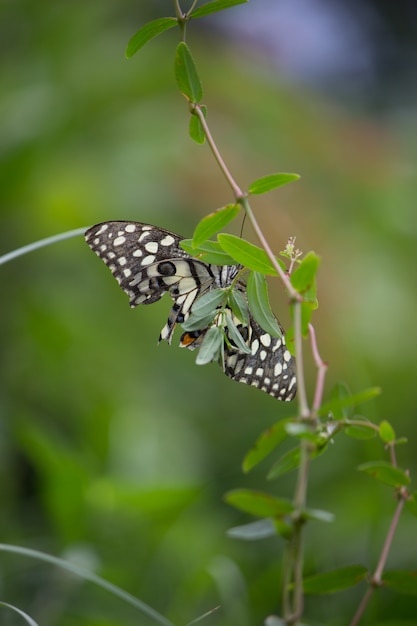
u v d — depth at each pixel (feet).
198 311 4.06
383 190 7.64
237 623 4.57
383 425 4.01
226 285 4.18
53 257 6.61
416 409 6.56
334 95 9.37
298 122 7.68
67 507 4.80
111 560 4.81
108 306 6.70
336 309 6.83
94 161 6.72
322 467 5.67
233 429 6.63
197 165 7.20
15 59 6.99
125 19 7.94
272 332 4.05
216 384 7.06
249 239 7.12
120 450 5.67
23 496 5.63
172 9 8.52
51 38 6.97
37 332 6.31
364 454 5.60
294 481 5.64
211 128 7.41
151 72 6.71
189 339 4.17
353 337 6.66
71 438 6.13
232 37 8.71
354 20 9.95
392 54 9.98
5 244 6.50
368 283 7.06
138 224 4.18
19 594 4.66
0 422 5.81
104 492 4.80
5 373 6.21
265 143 7.51
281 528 3.86
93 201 6.63
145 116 7.14
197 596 4.63
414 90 9.84
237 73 7.55
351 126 8.20
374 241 7.38
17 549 4.19
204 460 6.27
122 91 6.67
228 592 4.59
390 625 4.35
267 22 8.95
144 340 6.84
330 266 7.09
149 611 4.18
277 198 7.30
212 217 4.00
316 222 7.26
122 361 6.57
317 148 7.63
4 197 6.37
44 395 6.25
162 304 7.00
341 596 4.65
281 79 8.35
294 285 3.97
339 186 7.61
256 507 3.86
